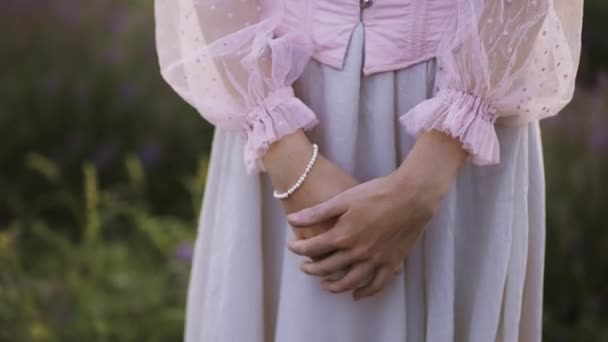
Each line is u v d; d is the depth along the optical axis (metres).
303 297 1.73
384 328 1.72
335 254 1.65
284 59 1.66
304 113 1.65
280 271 1.80
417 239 1.66
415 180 1.62
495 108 1.65
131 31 3.64
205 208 1.83
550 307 2.78
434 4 1.65
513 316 1.75
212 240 1.81
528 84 1.65
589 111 3.01
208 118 1.73
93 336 2.56
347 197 1.62
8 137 3.45
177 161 3.53
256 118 1.67
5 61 3.57
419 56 1.66
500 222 1.72
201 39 1.71
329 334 1.73
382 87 1.67
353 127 1.68
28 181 3.44
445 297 1.72
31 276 2.79
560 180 2.85
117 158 3.47
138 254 3.10
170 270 2.82
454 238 1.74
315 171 1.65
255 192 1.75
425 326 1.76
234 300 1.76
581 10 1.67
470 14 1.61
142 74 3.56
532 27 1.61
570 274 2.77
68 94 3.49
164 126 3.51
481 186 1.73
